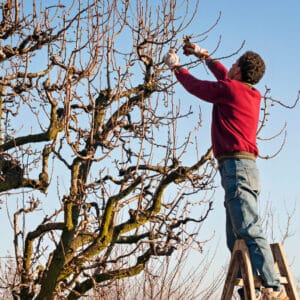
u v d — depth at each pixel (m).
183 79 6.16
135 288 12.63
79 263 9.09
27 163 9.61
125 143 9.23
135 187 8.98
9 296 11.07
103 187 9.26
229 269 5.60
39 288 9.82
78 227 9.28
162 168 9.15
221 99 5.91
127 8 9.00
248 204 5.65
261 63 6.14
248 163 5.75
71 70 8.91
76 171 9.23
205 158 9.16
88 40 8.87
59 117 9.84
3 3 9.23
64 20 9.02
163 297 12.48
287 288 5.91
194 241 9.14
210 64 6.78
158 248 9.26
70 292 9.47
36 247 9.66
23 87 9.18
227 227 6.00
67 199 9.14
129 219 9.30
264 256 5.52
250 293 5.35
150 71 9.11
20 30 9.16
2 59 9.15
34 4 9.12
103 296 10.12
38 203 9.67
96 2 8.88
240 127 5.84
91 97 8.85
